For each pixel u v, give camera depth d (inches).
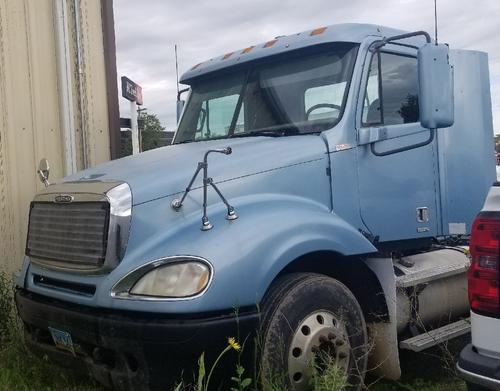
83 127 289.7
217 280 129.9
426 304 185.5
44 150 277.0
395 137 187.0
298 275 150.6
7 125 264.5
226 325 129.8
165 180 149.0
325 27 189.2
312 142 170.9
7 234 262.8
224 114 209.2
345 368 151.4
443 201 204.4
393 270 166.2
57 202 156.9
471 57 220.5
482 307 111.5
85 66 291.6
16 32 268.8
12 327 205.0
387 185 184.7
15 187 266.5
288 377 140.0
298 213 153.0
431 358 201.6
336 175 171.0
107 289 137.2
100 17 298.4
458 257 202.7
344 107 176.7
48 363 174.2
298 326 142.8
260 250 137.4
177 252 134.3
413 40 203.2
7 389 167.3
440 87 162.9
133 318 131.7
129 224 141.4
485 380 106.8
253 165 157.9
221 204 146.9
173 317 127.9
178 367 128.6
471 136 215.8
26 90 271.6
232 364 133.6
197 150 176.6
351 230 159.3
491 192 115.6
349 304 155.2
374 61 186.4
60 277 153.7
